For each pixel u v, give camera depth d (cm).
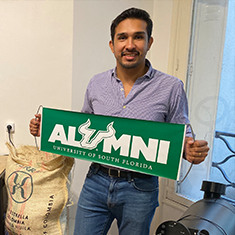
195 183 181
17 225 122
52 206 125
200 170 178
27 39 168
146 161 104
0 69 168
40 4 166
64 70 178
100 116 110
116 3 185
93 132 112
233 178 159
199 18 170
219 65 161
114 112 114
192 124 183
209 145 172
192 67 177
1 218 143
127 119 106
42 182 125
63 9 170
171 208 192
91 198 120
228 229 96
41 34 169
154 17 199
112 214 126
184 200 181
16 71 170
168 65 190
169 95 110
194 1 170
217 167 168
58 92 181
